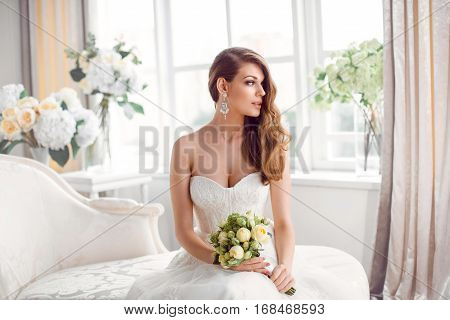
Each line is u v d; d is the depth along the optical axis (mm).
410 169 2145
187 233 1612
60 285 1683
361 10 2539
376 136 2285
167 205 2850
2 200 1844
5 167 1926
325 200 2426
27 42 2982
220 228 1405
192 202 1680
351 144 2604
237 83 1595
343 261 1672
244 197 1591
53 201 1973
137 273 1768
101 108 2893
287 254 1519
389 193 2209
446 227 2047
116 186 2678
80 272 1812
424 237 2098
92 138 2711
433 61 2057
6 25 2996
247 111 1602
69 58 2869
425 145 2070
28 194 1922
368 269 2336
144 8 3023
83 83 2807
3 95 2609
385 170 2211
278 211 1645
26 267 1840
